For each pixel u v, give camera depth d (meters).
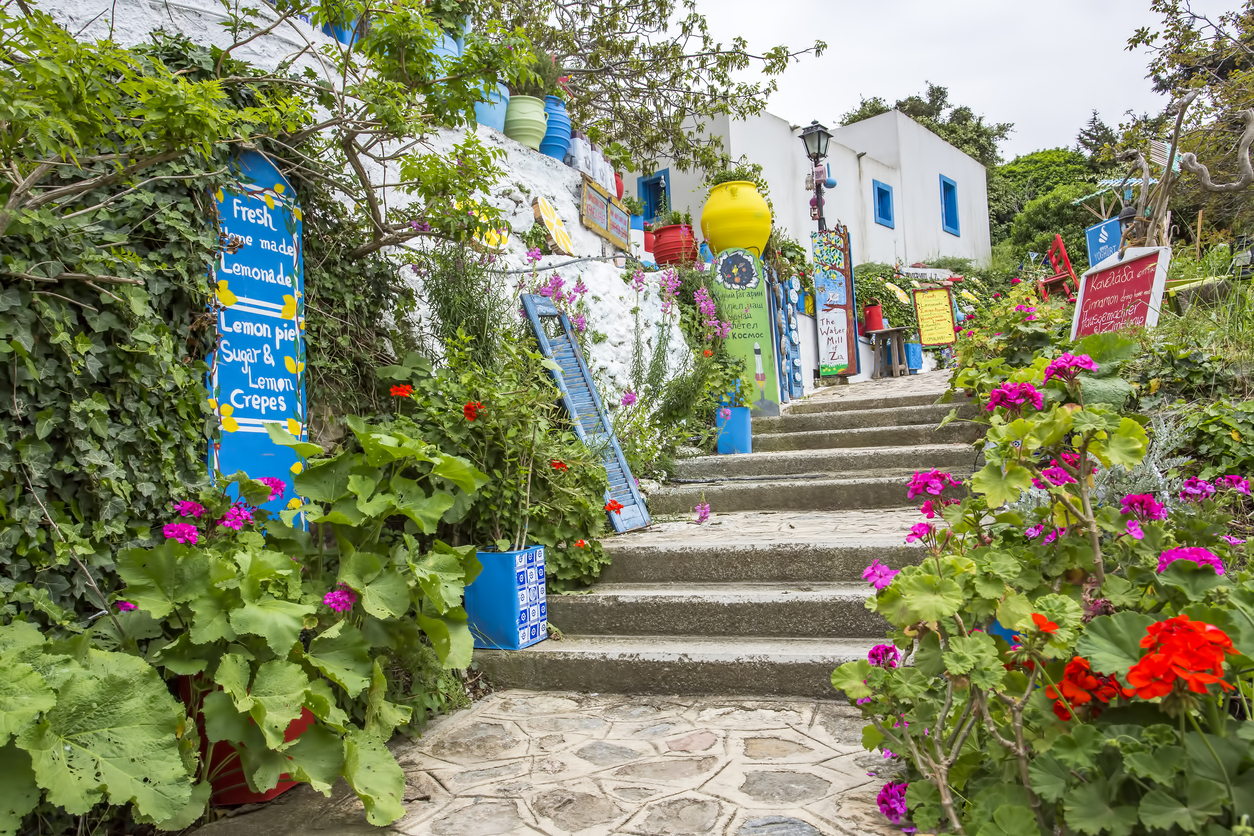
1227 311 5.32
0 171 2.34
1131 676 1.52
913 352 15.05
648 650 3.72
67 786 1.88
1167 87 12.25
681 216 9.16
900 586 1.96
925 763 1.98
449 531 4.20
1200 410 4.41
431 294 4.89
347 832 2.45
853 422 7.41
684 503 5.96
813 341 11.09
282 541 3.03
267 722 2.31
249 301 3.56
